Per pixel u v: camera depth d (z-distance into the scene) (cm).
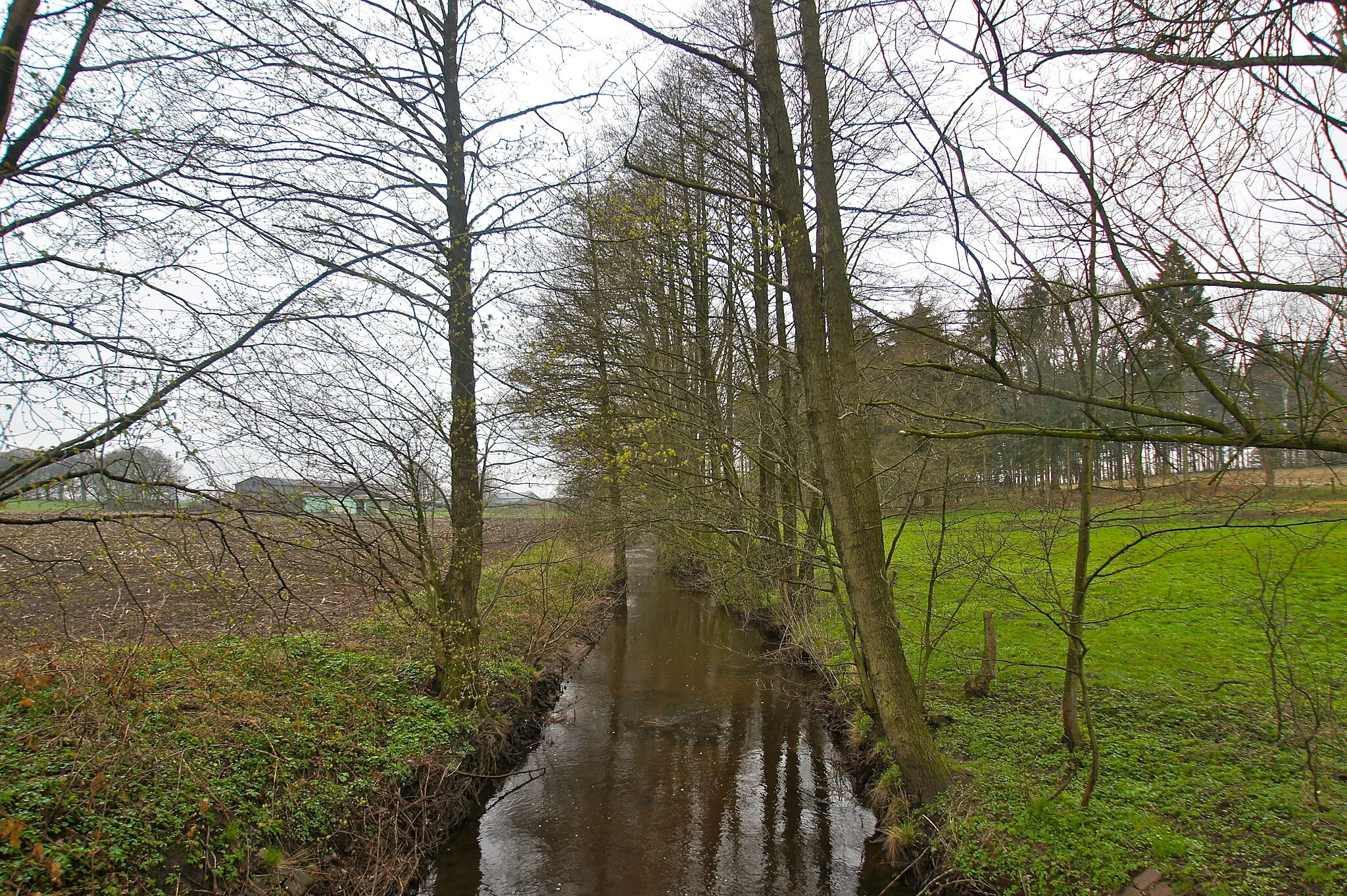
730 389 1498
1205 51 333
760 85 698
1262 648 1003
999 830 614
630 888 659
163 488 537
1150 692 891
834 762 934
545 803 822
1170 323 363
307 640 931
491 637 1192
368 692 841
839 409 699
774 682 1291
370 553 766
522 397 1024
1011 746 773
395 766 724
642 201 1050
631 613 2002
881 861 693
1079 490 745
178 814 536
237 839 546
